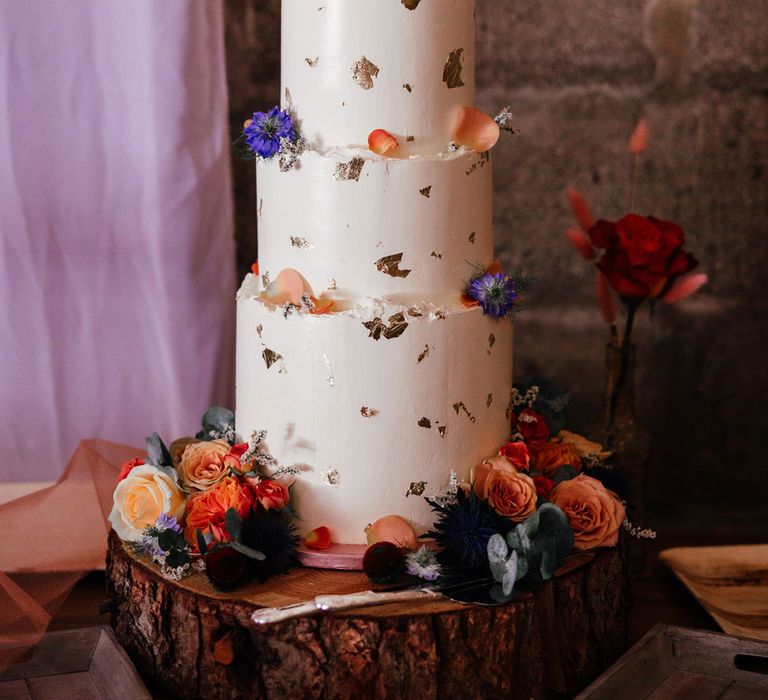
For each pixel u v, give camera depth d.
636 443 1.74
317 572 1.34
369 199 1.31
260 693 1.24
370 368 1.32
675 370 2.11
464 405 1.37
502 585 1.25
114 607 1.42
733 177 2.05
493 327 1.39
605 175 2.06
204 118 1.80
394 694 1.21
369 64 1.30
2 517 1.62
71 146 1.77
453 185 1.34
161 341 1.83
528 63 2.03
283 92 1.40
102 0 1.74
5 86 1.74
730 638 1.41
